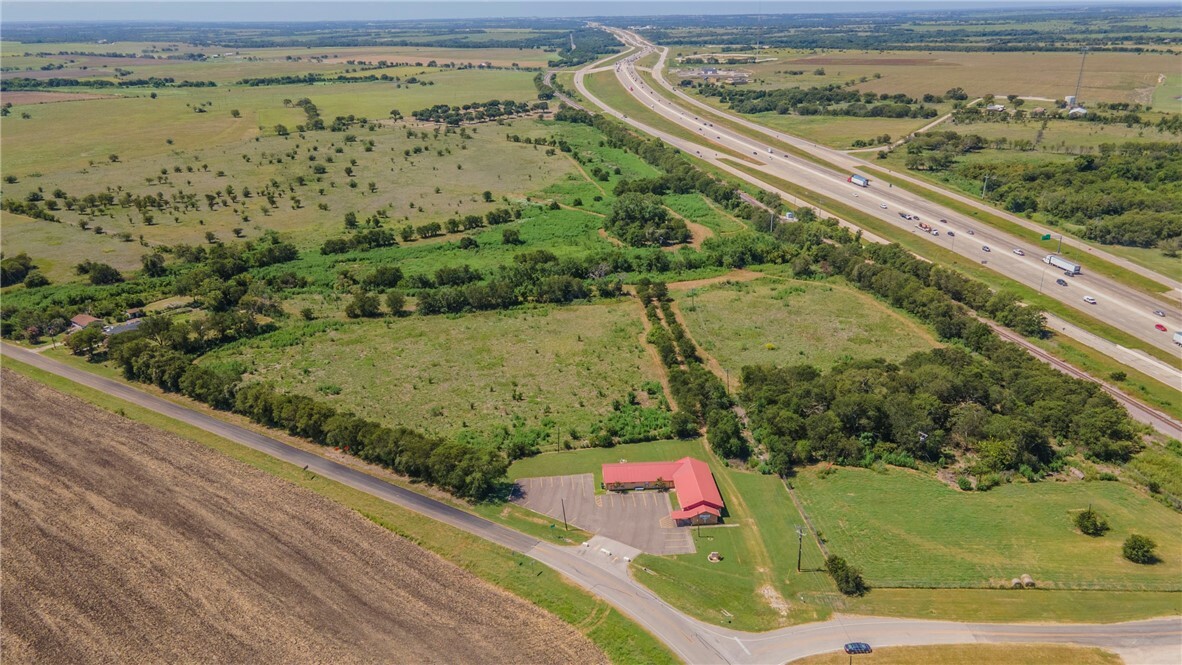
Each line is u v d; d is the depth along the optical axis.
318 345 136.38
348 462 100.00
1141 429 105.12
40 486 93.25
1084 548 82.44
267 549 81.62
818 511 90.00
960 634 70.56
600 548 83.31
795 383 112.31
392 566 79.44
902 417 101.38
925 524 87.12
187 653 67.31
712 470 98.75
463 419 111.25
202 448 103.06
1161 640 69.25
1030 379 112.75
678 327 137.38
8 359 132.88
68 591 75.12
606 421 110.56
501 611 73.44
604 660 67.75
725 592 76.81
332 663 66.00
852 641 70.06
